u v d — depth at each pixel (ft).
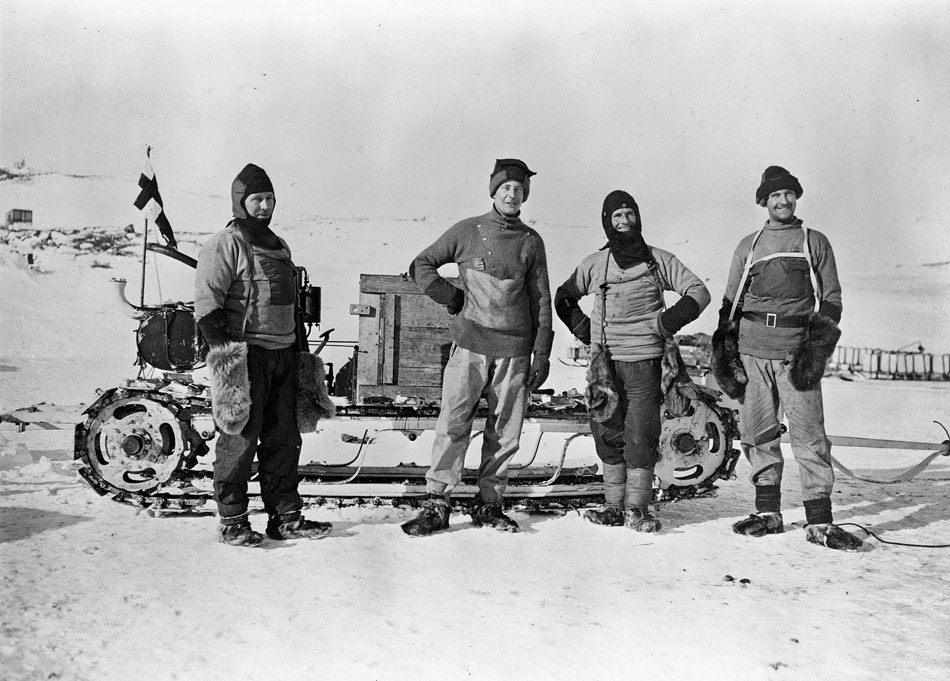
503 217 16.47
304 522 15.71
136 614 11.28
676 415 16.89
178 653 10.14
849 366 67.92
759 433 16.84
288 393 15.74
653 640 10.77
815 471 16.16
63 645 10.20
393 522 17.07
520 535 16.08
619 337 16.67
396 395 18.28
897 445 19.19
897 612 11.83
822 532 15.76
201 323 14.76
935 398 50.98
